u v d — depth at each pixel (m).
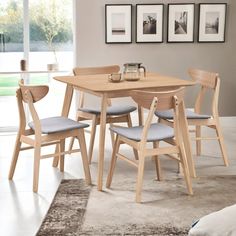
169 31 5.99
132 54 6.02
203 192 3.96
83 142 4.13
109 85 4.16
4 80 5.90
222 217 2.10
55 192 3.96
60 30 5.98
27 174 4.39
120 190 4.00
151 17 5.94
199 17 5.99
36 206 3.69
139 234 3.21
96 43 5.95
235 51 6.14
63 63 6.06
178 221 3.41
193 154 5.01
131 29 5.95
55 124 4.17
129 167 4.60
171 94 3.75
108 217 3.48
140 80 4.49
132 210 3.60
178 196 3.87
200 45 6.09
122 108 4.82
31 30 5.90
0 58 5.84
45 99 6.10
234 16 6.05
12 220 3.45
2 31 5.79
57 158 4.55
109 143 5.39
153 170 4.51
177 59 6.09
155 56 6.05
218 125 4.63
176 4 5.93
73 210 3.59
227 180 4.24
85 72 5.12
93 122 4.64
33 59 5.96
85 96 6.02
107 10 5.86
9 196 3.88
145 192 3.95
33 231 3.28
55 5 5.91
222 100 6.25
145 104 3.71
